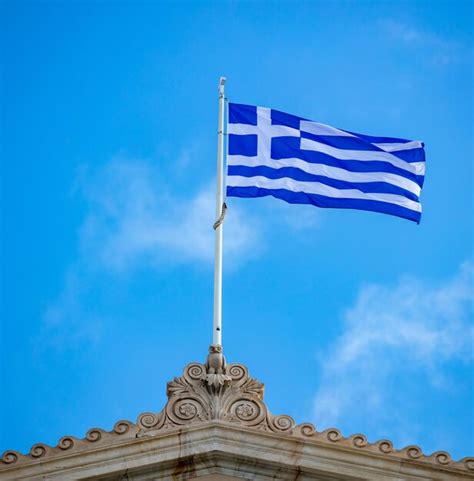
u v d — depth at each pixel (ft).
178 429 151.64
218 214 168.86
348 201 177.78
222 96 181.06
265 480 151.12
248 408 153.79
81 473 149.69
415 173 180.24
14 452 150.30
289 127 181.16
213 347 157.28
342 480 151.33
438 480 151.23
